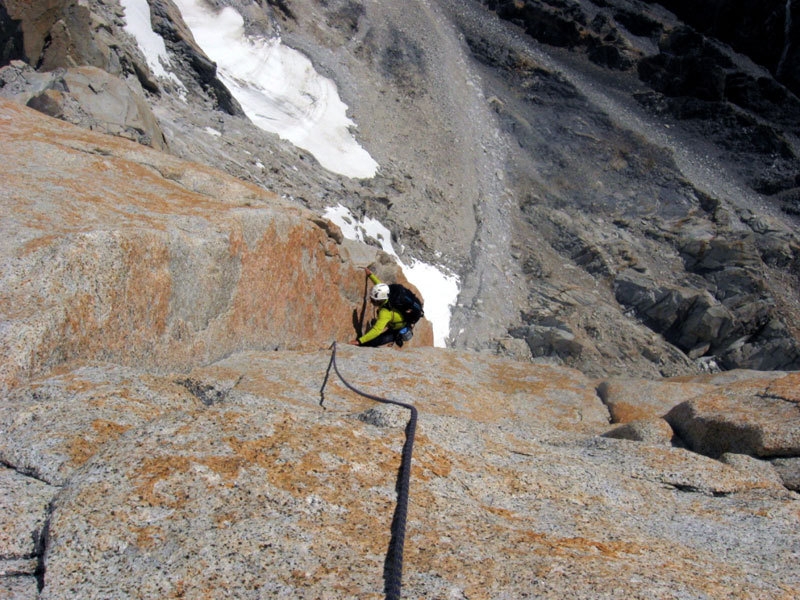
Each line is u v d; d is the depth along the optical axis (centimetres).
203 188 988
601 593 310
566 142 5838
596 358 3791
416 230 4106
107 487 336
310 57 5159
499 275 4281
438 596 296
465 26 6762
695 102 6312
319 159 4297
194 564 298
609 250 4781
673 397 959
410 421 462
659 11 7712
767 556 401
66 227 649
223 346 835
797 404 686
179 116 2995
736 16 7419
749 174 5806
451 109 5744
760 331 4350
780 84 6869
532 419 877
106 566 297
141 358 670
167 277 703
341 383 805
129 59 2731
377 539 336
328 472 377
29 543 327
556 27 6919
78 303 575
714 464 538
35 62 1755
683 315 4356
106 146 953
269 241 920
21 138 872
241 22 4925
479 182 5128
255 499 343
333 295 1159
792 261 4888
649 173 5612
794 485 571
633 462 529
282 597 286
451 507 382
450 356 1040
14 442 401
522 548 349
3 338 507
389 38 6109
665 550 378
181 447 371
